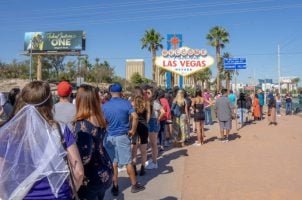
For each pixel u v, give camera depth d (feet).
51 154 9.11
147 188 24.08
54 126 9.48
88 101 13.02
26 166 9.02
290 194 22.30
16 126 9.18
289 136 48.52
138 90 27.14
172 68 60.44
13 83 167.53
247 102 72.69
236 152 36.78
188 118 44.27
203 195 22.53
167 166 30.73
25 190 8.95
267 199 21.45
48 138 9.20
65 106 16.92
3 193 8.95
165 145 41.83
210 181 25.71
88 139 11.89
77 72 271.28
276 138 46.73
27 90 9.58
